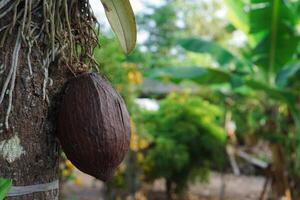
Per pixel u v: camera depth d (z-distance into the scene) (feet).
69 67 5.06
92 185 31.37
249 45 22.13
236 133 29.22
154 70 19.85
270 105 21.26
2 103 4.58
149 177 26.35
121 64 18.88
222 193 27.86
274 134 20.63
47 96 4.84
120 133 4.83
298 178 21.06
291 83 19.10
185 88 29.84
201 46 20.17
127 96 20.45
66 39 5.12
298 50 20.51
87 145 4.68
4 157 4.58
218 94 26.89
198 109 26.81
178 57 55.47
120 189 23.41
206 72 18.52
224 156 27.45
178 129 26.17
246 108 27.40
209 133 26.37
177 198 28.04
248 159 40.91
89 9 5.49
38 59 4.80
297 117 18.98
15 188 4.63
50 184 4.93
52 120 4.91
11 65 4.60
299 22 18.08
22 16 4.70
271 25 17.60
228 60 19.88
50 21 4.85
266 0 16.76
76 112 4.74
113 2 5.40
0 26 4.60
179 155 25.44
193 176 27.35
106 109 4.80
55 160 4.99
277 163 20.94
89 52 5.53
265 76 19.36
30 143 4.74
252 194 33.24
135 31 5.53
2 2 4.58
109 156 4.75
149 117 26.81
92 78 4.91
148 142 25.12
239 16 19.44
